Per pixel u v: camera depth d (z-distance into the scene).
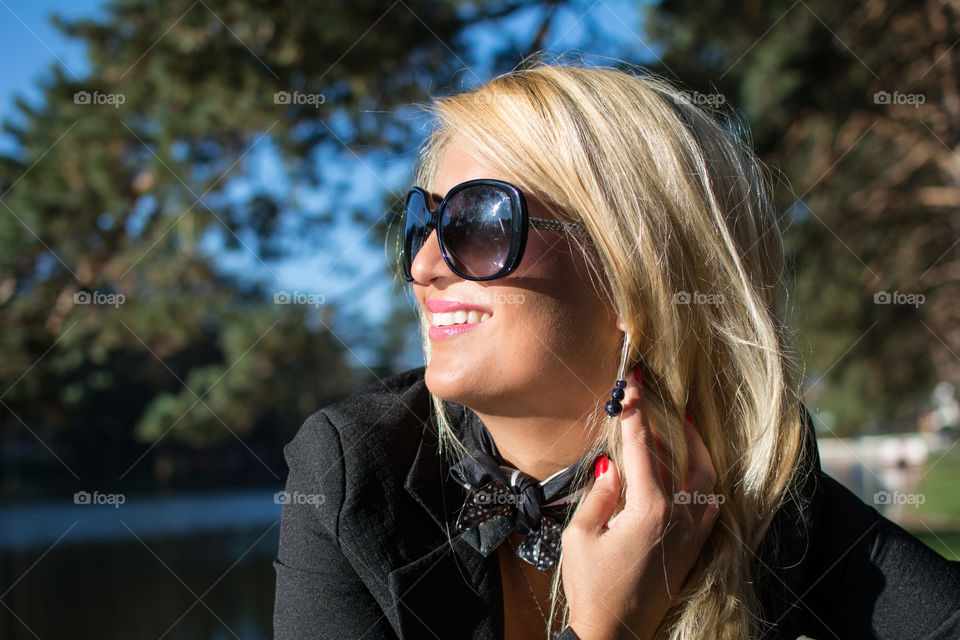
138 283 7.97
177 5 6.19
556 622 1.36
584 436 1.36
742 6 7.39
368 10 6.16
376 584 1.27
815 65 7.63
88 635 7.87
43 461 32.16
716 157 1.56
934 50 8.06
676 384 1.40
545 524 1.34
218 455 38.16
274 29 6.07
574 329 1.31
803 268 9.67
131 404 29.45
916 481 16.14
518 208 1.27
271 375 8.10
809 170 9.19
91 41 6.71
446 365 1.29
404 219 1.50
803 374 1.75
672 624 1.33
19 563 13.02
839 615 1.43
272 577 11.42
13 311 7.75
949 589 1.36
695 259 1.45
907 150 10.54
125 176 7.14
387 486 1.30
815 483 1.49
